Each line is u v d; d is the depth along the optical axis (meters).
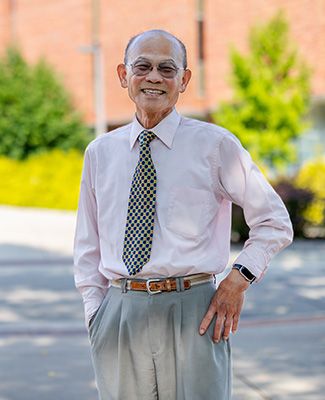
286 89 26.53
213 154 3.57
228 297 3.53
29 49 38.56
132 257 3.57
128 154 3.67
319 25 28.62
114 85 35.28
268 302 10.73
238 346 8.18
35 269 14.51
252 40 26.66
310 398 6.38
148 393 3.69
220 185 3.62
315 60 28.70
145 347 3.61
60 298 11.36
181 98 32.19
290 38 27.45
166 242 3.54
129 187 3.64
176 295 3.56
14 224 22.94
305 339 8.47
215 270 3.58
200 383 3.56
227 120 26.50
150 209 3.56
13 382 6.88
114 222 3.67
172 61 3.58
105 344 3.71
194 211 3.55
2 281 13.11
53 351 8.05
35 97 35.72
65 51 37.06
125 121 35.56
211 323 3.56
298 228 18.44
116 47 35.00
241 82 26.42
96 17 35.91
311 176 20.64
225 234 3.65
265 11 29.70
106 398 3.76
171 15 32.72
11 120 35.50
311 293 11.43
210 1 31.38
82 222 3.93
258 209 3.56
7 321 9.74
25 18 38.62
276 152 26.06
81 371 7.23
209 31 31.47
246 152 3.62
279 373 7.12
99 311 3.75
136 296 3.60
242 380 6.91
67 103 36.22
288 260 15.00
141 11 33.84
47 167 31.45
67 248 17.44
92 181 3.83
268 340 8.45
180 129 3.61
